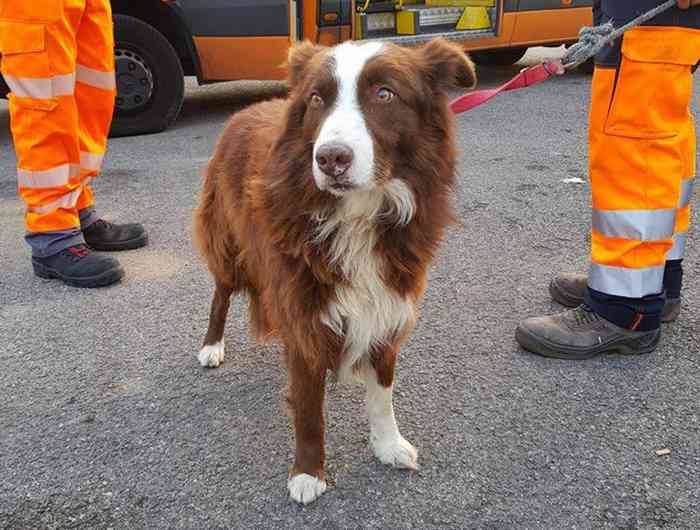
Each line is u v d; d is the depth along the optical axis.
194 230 1.21
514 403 1.06
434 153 0.86
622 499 0.87
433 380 1.12
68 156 1.44
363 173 0.78
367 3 2.97
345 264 0.84
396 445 0.94
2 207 1.92
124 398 1.09
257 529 0.83
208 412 1.06
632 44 1.02
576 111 2.90
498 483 0.90
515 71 3.87
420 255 0.87
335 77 0.82
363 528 0.83
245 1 2.52
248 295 1.13
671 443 0.97
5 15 1.31
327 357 0.88
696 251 1.56
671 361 1.17
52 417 1.04
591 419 1.02
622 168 1.09
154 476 0.92
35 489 0.90
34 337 1.27
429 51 0.90
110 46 1.51
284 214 0.85
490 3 3.26
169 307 1.38
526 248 1.62
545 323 1.19
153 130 2.64
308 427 0.89
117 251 1.65
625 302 1.15
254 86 3.52
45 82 1.35
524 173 2.15
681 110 1.06
